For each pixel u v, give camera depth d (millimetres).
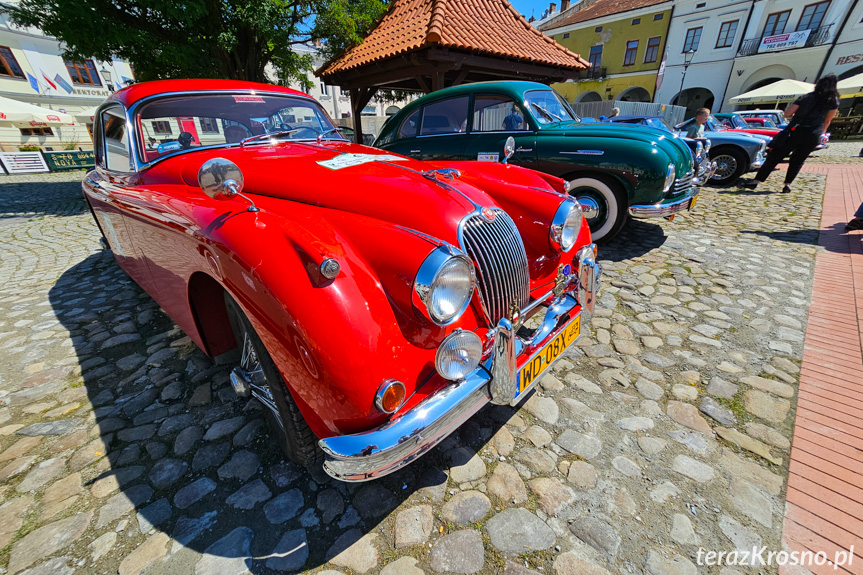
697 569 1293
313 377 1188
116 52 8211
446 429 1317
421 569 1315
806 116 6191
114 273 4066
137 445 1834
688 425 1903
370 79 8195
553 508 1515
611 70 26094
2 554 1354
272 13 9047
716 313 2920
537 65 7906
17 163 14102
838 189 6953
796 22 20234
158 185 2082
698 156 5211
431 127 5008
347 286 1247
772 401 2029
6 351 2633
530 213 2174
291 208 1591
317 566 1325
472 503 1544
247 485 1628
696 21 22484
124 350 2625
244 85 2668
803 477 1609
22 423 1983
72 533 1429
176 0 7258
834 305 2951
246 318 1397
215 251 1396
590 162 3928
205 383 2268
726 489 1573
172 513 1508
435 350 1406
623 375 2281
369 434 1185
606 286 3434
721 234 4734
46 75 18703
